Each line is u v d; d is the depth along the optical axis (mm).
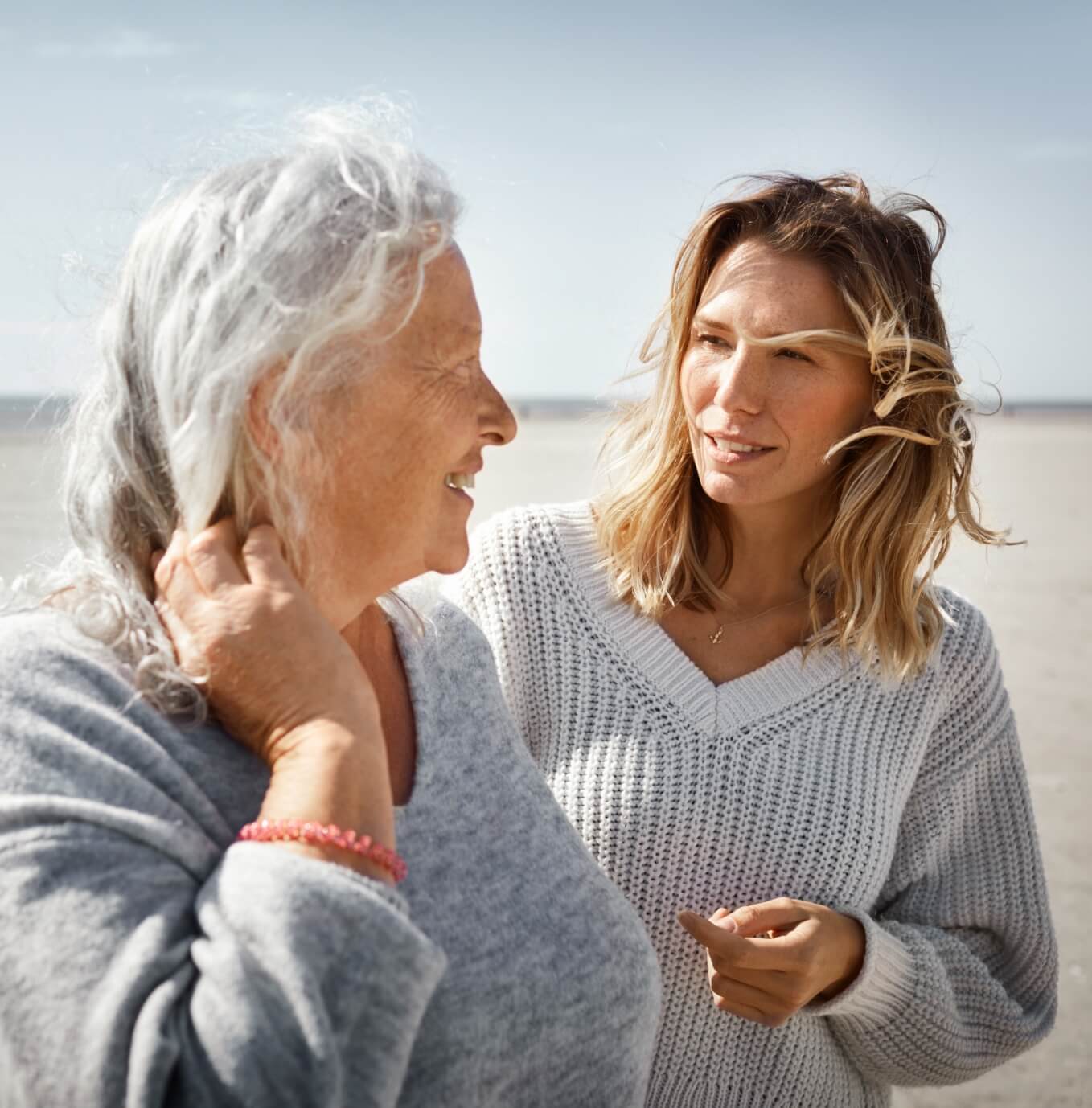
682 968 1962
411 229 1256
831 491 2121
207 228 1198
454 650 1649
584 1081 1422
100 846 1065
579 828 2023
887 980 1925
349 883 1058
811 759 2016
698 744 2020
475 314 1356
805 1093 1995
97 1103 976
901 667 2051
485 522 2271
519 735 1682
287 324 1188
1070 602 12344
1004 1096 3766
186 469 1188
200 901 1080
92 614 1227
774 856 1973
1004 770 2180
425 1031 1275
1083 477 30266
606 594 2154
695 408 2014
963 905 2170
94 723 1145
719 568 2186
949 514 2102
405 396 1287
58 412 1343
